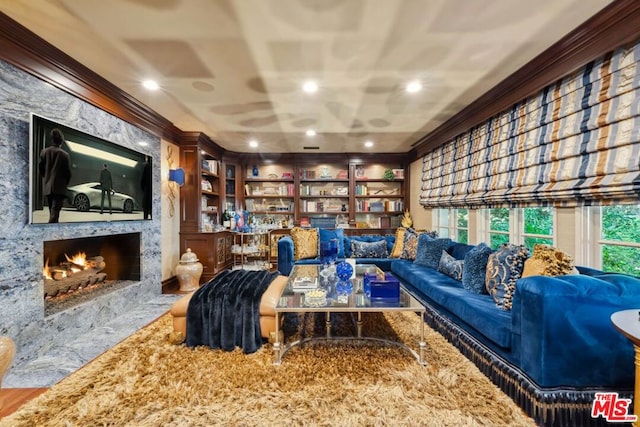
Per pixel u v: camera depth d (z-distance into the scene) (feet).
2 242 6.06
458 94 9.20
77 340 7.73
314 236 14.58
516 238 9.45
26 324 6.51
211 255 14.30
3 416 4.86
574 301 4.69
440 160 13.85
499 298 6.67
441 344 7.32
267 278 8.73
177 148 13.82
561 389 4.69
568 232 7.33
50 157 6.97
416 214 17.53
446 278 9.46
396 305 6.57
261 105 10.14
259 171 19.54
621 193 5.44
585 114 6.29
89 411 4.91
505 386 5.39
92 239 10.68
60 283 8.76
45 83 6.95
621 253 6.31
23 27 5.96
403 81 8.31
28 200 6.53
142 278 11.00
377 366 6.24
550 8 5.38
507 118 8.96
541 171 7.50
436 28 5.97
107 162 8.97
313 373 5.98
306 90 8.92
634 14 5.14
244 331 7.01
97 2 5.25
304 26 5.91
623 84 5.48
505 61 7.23
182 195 14.10
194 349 7.09
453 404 5.03
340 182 19.66
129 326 8.72
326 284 8.42
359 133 13.82
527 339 4.95
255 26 5.91
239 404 5.06
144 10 5.46
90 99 8.21
